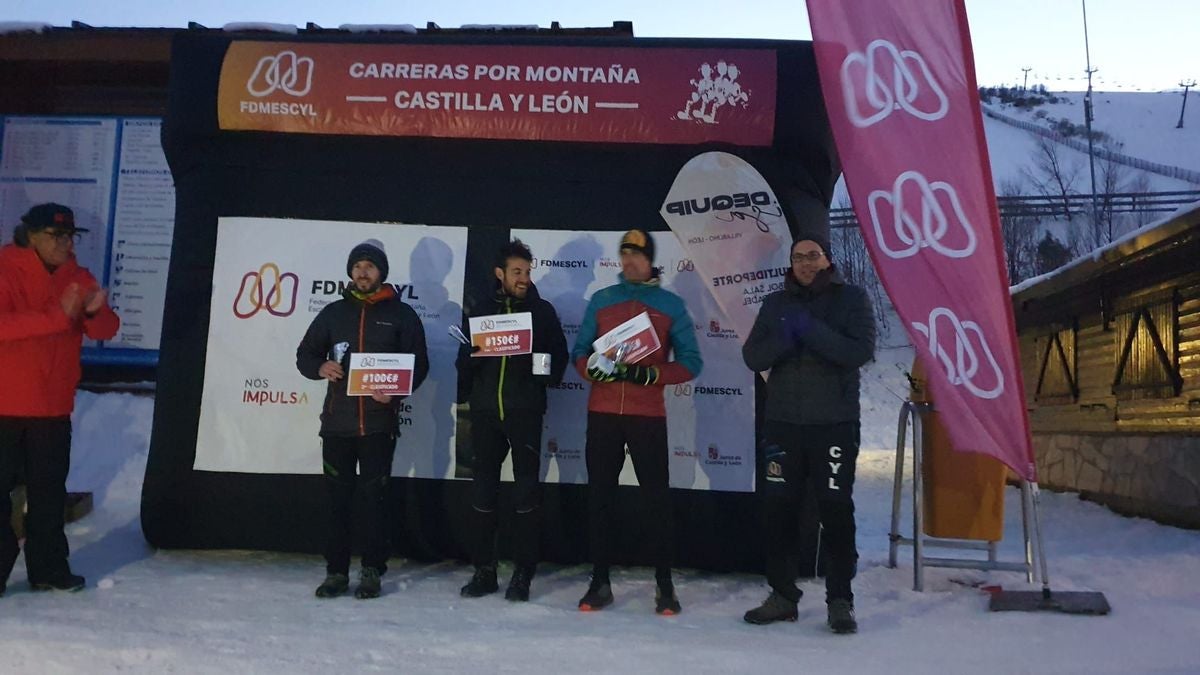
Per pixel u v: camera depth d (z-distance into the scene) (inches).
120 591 179.5
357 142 219.1
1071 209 1299.2
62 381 181.5
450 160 217.6
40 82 338.6
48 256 181.6
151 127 331.6
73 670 132.5
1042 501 382.3
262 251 217.2
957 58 177.9
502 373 184.1
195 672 132.7
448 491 210.1
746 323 204.7
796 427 168.4
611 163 213.9
